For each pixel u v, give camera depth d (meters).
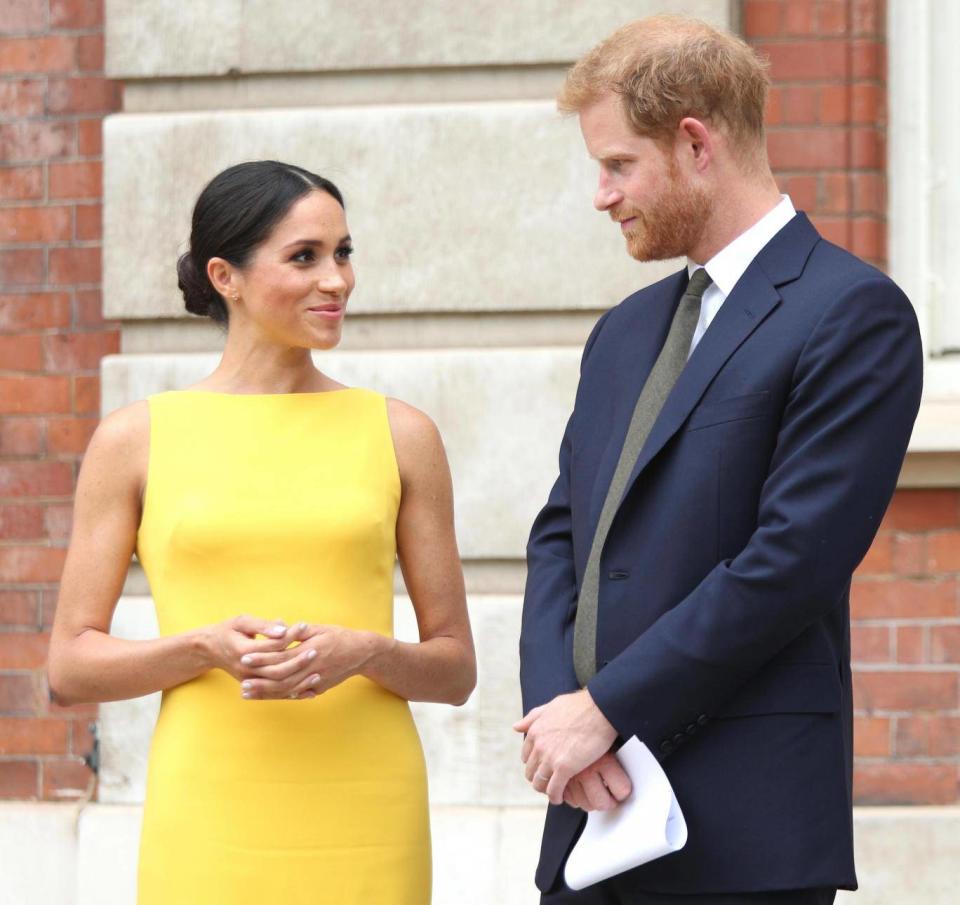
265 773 4.63
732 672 4.11
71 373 8.09
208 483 4.75
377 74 7.75
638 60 4.36
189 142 7.75
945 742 7.42
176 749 4.67
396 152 7.61
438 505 4.98
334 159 7.64
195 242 4.87
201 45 7.79
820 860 4.18
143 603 7.59
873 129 7.66
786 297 4.33
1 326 8.13
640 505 4.38
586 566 4.54
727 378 4.30
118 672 4.62
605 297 7.48
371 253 7.61
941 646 7.44
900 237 7.77
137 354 7.82
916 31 7.74
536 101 7.58
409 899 4.74
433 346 7.67
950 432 7.27
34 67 8.13
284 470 4.79
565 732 4.18
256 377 4.95
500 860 7.24
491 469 7.46
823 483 4.10
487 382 7.46
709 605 4.10
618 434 4.59
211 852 4.60
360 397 4.98
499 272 7.54
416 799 4.80
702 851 4.21
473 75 7.69
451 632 4.96
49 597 8.03
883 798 7.44
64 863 7.66
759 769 4.20
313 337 4.74
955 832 7.23
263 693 4.40
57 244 8.11
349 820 4.66
